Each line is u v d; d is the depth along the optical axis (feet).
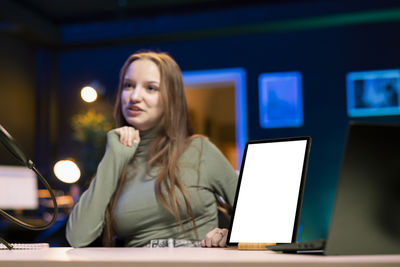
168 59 7.20
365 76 29.01
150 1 28.68
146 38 30.35
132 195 6.79
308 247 3.72
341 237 3.53
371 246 3.62
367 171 3.59
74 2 28.53
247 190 4.85
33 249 5.25
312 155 29.12
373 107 28.73
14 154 4.64
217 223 7.16
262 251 4.31
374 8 27.02
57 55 32.53
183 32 29.45
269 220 4.59
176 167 6.84
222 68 30.86
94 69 32.24
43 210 22.34
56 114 32.09
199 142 7.22
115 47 32.04
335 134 28.99
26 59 30.89
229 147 31.86
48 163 31.04
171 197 6.59
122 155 6.62
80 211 6.44
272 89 30.04
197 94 32.58
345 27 29.43
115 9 29.76
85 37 30.83
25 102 30.68
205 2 28.86
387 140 3.61
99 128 26.63
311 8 27.78
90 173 25.98
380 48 28.99
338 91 29.25
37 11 29.63
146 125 7.01
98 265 3.08
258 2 28.68
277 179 4.67
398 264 2.83
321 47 29.68
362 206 3.58
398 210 3.67
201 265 2.91
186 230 6.75
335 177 28.73
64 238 8.75
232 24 28.76
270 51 30.27
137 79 7.00
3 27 27.86
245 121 30.19
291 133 29.48
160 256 3.42
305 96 29.58
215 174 7.08
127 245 6.95
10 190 17.56
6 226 16.94
